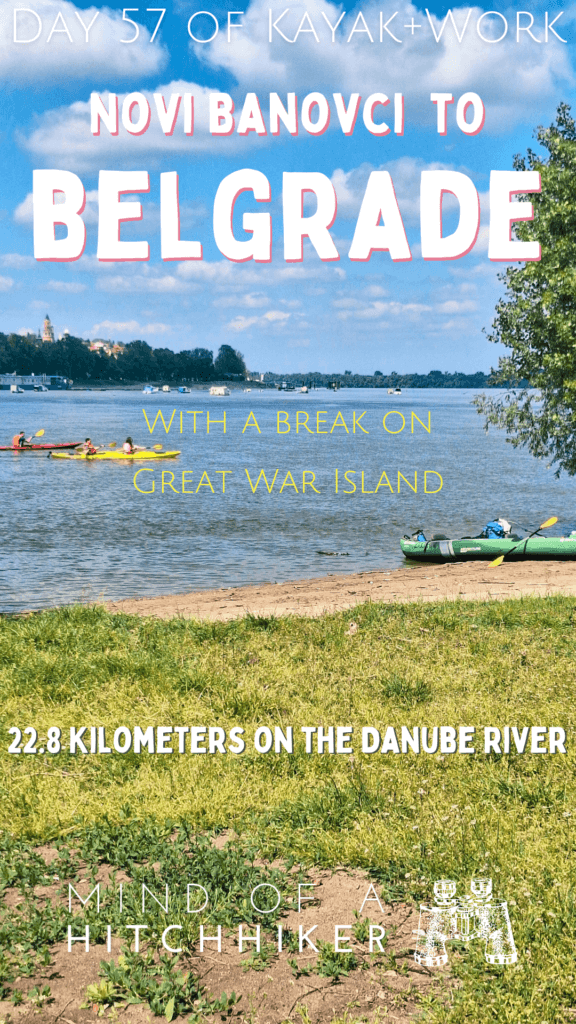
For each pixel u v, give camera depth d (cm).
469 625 1169
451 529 3039
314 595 1609
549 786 629
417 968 434
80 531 2905
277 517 3309
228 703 833
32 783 648
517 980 414
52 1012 400
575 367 2347
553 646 1053
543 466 5884
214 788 628
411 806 599
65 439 7738
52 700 856
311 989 419
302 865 532
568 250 2320
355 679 920
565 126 2472
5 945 448
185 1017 397
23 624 1176
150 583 2019
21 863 527
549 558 2234
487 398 2625
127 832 568
